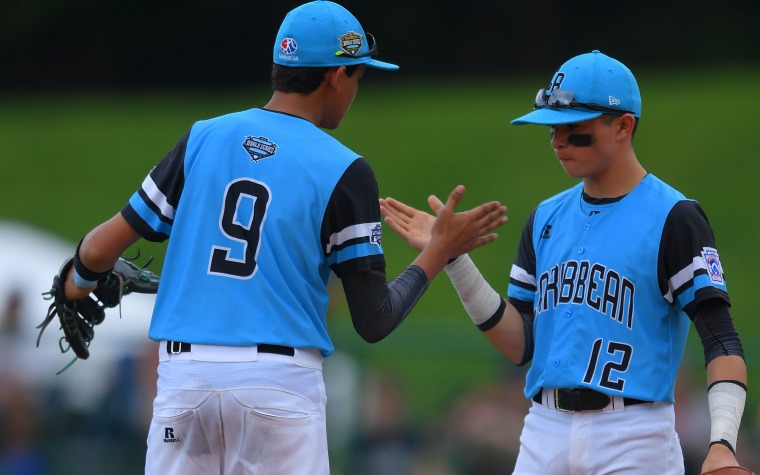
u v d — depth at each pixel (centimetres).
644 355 1496
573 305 1530
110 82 10344
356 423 3238
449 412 3259
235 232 1423
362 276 1436
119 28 10144
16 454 3222
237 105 8888
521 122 1524
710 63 9281
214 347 1403
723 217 6384
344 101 1512
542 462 1537
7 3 9931
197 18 10138
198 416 1411
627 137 1536
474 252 6144
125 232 1485
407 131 7581
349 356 3319
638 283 1501
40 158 7788
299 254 1423
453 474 3180
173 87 10369
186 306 1422
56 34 10144
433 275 1527
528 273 1647
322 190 1430
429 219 1658
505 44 9825
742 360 1453
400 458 3197
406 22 9869
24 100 9881
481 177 6938
